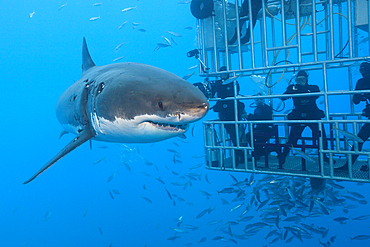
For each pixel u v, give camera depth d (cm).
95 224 1580
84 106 273
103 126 242
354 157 488
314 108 517
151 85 218
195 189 1556
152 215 1559
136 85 221
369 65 493
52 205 2062
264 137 647
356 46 636
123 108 218
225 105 643
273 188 551
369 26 438
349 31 424
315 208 558
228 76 621
